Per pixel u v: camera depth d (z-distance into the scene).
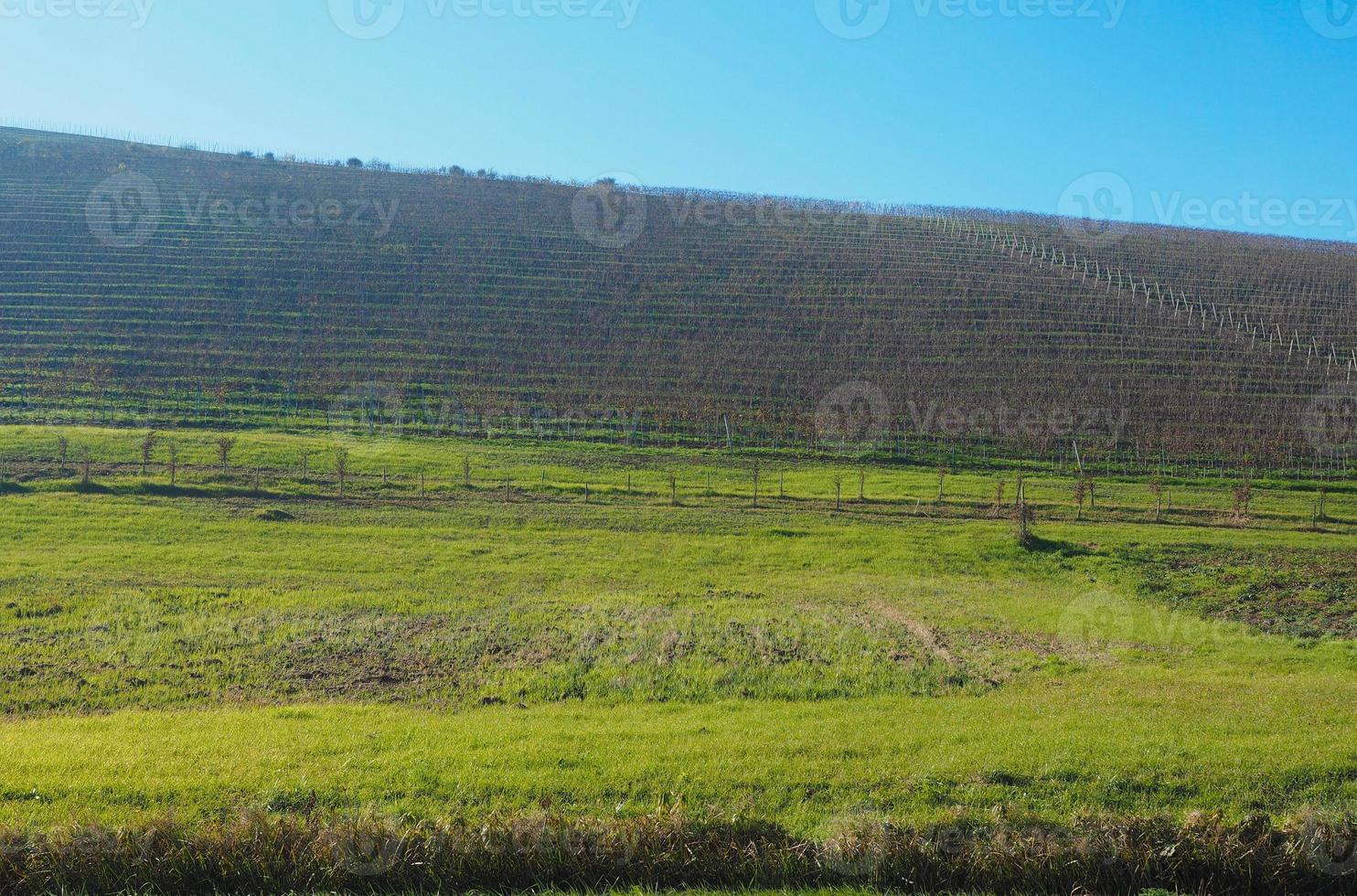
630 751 15.64
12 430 50.38
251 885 12.00
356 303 76.81
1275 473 53.31
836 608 28.67
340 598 28.45
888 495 47.03
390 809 13.27
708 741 16.19
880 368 68.75
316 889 11.97
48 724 17.77
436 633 25.38
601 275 85.38
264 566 31.92
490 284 81.81
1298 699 19.42
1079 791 14.12
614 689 21.25
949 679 22.17
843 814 13.43
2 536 34.19
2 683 20.84
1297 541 38.88
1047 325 76.25
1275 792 14.16
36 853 11.98
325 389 63.34
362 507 41.31
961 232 104.38
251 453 49.56
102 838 12.17
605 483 48.25
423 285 80.69
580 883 12.24
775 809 13.61
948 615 28.16
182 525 36.88
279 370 65.56
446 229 93.44
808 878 12.42
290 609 27.17
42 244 82.44
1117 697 19.86
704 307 79.69
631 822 12.73
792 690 21.19
